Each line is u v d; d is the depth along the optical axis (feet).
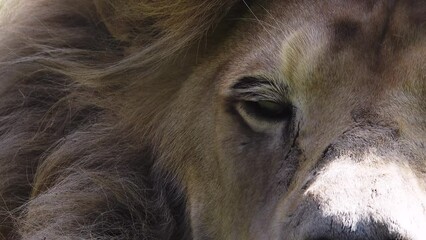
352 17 20.27
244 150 21.44
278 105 20.93
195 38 23.06
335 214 17.02
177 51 23.38
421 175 18.37
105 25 25.07
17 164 25.52
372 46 19.89
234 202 21.76
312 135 19.94
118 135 25.08
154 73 24.04
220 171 22.16
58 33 26.18
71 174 24.79
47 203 24.27
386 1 20.20
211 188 22.67
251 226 21.06
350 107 19.47
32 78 26.05
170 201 24.62
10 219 24.99
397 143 18.66
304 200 17.88
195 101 23.07
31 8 26.73
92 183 24.75
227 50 22.54
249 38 22.11
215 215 22.65
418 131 19.03
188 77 23.47
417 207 17.48
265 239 20.20
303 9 21.16
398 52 19.74
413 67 19.49
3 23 26.99
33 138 25.53
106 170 24.91
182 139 23.56
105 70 24.79
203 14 22.81
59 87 25.82
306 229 17.42
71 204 24.39
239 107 21.58
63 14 26.48
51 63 25.70
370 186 17.42
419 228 17.17
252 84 21.22
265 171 20.94
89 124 25.31
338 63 19.93
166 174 24.45
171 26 23.35
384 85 19.52
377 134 18.79
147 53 23.94
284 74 20.66
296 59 20.42
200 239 23.24
